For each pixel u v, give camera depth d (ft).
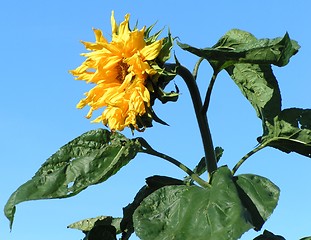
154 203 4.94
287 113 5.53
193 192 4.91
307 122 5.54
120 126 5.14
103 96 5.15
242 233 4.53
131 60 5.03
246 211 4.71
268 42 5.08
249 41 5.52
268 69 5.78
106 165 5.24
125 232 5.72
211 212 4.71
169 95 5.01
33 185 5.20
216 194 4.81
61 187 5.19
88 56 5.24
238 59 5.23
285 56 5.14
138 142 5.31
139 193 5.64
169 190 4.99
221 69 5.40
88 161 5.27
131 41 5.11
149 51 5.03
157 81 5.06
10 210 5.12
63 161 5.34
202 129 5.43
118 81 5.22
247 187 4.96
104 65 5.16
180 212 4.83
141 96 5.02
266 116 5.75
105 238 5.71
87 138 5.39
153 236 4.76
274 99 5.78
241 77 5.86
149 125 5.09
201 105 5.43
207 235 4.62
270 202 4.87
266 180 5.00
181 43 5.14
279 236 5.58
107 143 5.37
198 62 5.51
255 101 5.83
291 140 5.46
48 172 5.32
